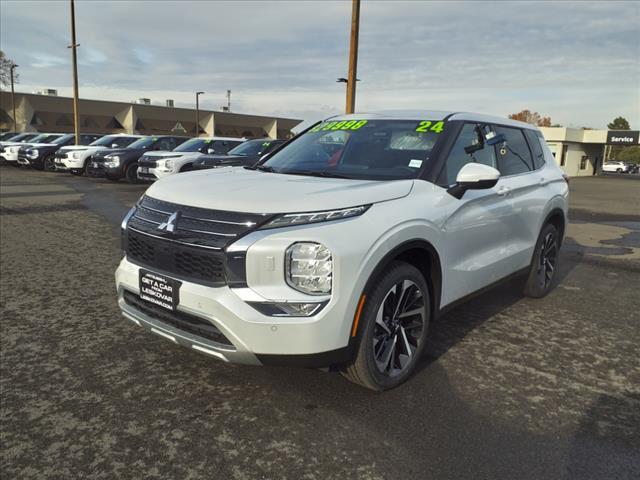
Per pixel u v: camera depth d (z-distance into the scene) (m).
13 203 11.31
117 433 2.67
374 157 3.73
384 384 3.06
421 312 3.27
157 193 3.20
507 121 4.69
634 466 2.48
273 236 2.60
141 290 3.04
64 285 5.23
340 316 2.66
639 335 4.19
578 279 6.01
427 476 2.38
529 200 4.48
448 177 3.54
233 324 2.60
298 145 4.34
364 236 2.73
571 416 2.92
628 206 16.09
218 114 71.88
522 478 2.37
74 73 26.69
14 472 2.36
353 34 12.02
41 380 3.22
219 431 2.70
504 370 3.49
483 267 3.87
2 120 57.25
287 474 2.37
